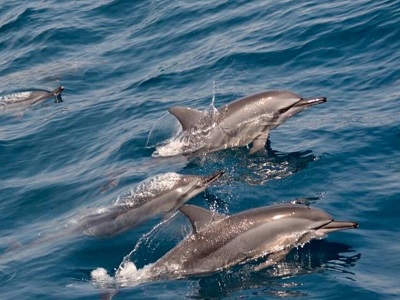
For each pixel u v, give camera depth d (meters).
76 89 23.62
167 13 27.41
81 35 27.62
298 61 21.45
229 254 12.83
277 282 12.27
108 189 16.45
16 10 30.88
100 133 20.00
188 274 12.73
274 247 12.95
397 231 13.30
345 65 20.58
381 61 20.25
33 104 22.95
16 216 16.38
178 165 16.98
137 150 18.14
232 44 23.55
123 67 24.56
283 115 17.20
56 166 18.66
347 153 16.06
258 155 16.70
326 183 15.05
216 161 16.80
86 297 12.47
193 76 22.33
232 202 14.85
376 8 22.64
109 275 13.19
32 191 17.25
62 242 14.54
